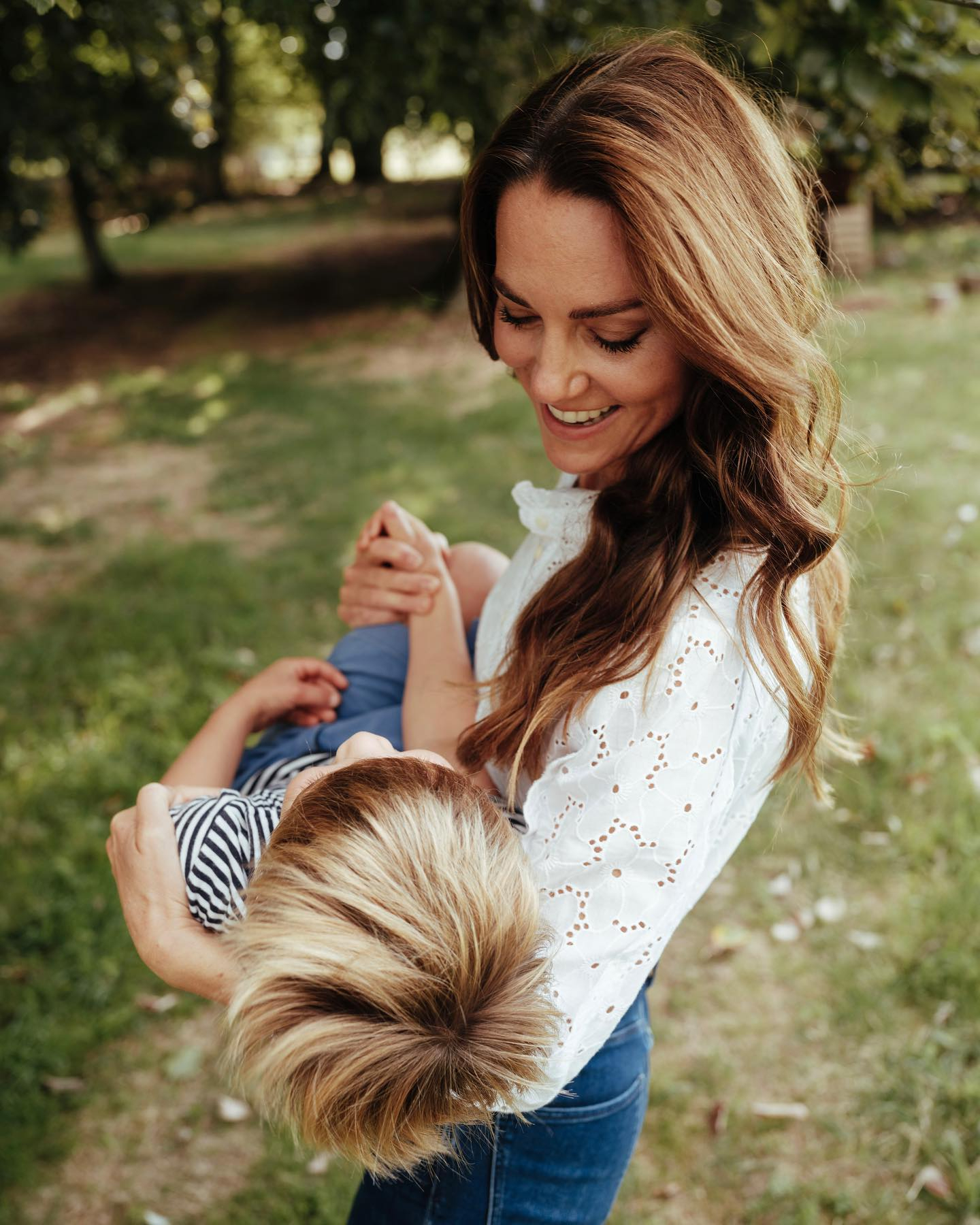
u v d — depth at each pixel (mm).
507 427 7352
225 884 1039
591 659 998
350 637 1556
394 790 861
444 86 5773
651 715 967
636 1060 1240
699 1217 2244
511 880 849
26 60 8391
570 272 896
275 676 1493
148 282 14211
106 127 9852
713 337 882
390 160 24625
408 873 800
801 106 2107
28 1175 2389
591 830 970
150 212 12477
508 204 915
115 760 3773
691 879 985
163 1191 2373
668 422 1024
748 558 1001
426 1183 1192
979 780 3268
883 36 1761
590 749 989
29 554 5875
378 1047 747
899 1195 2229
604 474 1176
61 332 11969
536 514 1201
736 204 890
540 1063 857
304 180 26578
